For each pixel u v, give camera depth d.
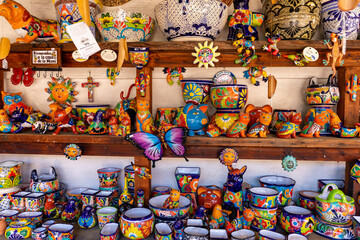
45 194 1.29
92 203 1.28
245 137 1.12
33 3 1.40
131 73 1.38
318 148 1.16
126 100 1.27
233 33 1.14
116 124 1.20
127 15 1.12
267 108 1.27
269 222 1.12
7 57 1.26
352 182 1.21
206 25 1.08
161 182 1.40
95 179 1.44
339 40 1.06
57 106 1.21
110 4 1.36
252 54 1.10
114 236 1.06
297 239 1.04
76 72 1.41
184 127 1.12
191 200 1.26
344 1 0.83
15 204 1.26
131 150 1.23
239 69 1.33
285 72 1.32
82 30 1.03
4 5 1.10
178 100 1.37
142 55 1.10
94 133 1.20
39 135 1.20
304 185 1.35
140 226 1.08
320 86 1.16
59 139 1.19
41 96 1.44
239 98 1.16
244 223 1.12
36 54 1.17
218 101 1.18
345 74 1.21
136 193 1.26
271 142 1.09
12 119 1.25
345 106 1.22
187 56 1.19
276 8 1.11
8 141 1.25
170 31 1.11
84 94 1.42
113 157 1.42
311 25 1.08
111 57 1.12
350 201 1.11
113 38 1.16
